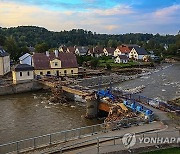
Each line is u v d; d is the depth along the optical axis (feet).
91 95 158.20
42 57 262.06
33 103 175.83
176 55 586.04
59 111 156.46
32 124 132.16
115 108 133.39
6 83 214.69
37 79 225.76
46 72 254.88
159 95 202.59
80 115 148.66
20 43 603.67
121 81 269.03
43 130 123.34
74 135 109.70
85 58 371.56
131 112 124.88
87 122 136.26
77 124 132.67
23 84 211.20
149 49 643.45
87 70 307.58
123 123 102.06
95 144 80.69
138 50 522.88
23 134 118.21
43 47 400.26
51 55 268.00
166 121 104.83
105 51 563.89
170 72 349.20
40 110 158.40
